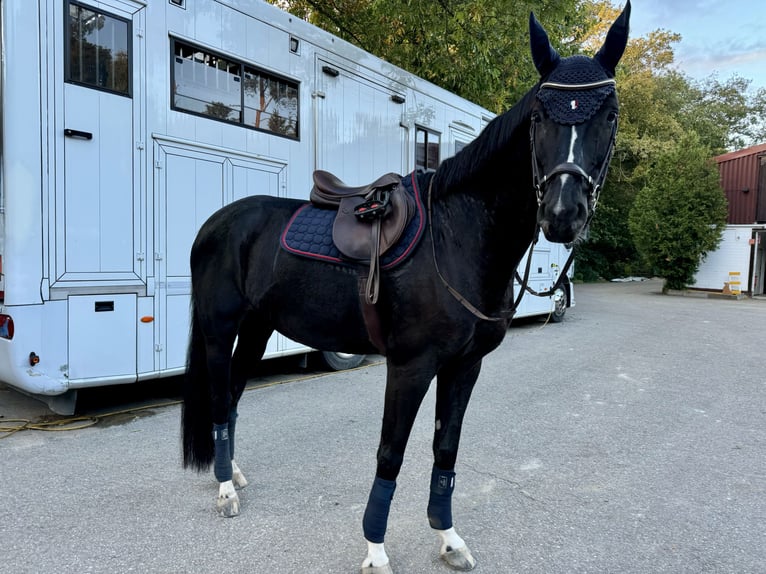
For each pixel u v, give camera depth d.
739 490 3.08
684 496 3.00
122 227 3.97
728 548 2.45
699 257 18.12
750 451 3.73
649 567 2.28
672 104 29.25
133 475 3.17
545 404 4.86
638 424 4.31
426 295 2.05
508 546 2.44
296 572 2.20
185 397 2.85
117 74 3.89
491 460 3.51
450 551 2.26
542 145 1.74
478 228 2.06
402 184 2.35
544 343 8.30
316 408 4.64
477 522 2.67
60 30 3.58
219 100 4.59
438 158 7.31
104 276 3.89
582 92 1.71
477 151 2.08
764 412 4.69
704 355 7.37
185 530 2.53
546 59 1.86
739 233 17.84
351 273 2.27
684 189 17.97
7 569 2.18
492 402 4.91
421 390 2.10
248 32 4.76
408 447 3.74
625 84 24.03
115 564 2.24
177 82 4.27
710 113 35.66
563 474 3.29
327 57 5.54
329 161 5.63
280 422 4.23
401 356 2.11
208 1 4.44
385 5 8.44
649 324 10.62
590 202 1.72
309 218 2.56
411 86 6.70
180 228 4.36
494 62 10.28
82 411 4.48
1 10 3.40
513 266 2.11
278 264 2.51
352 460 3.45
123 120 3.94
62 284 3.67
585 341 8.50
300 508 2.77
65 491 2.94
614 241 25.58
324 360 6.07
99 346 3.89
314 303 2.38
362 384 5.56
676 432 4.12
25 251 3.48
